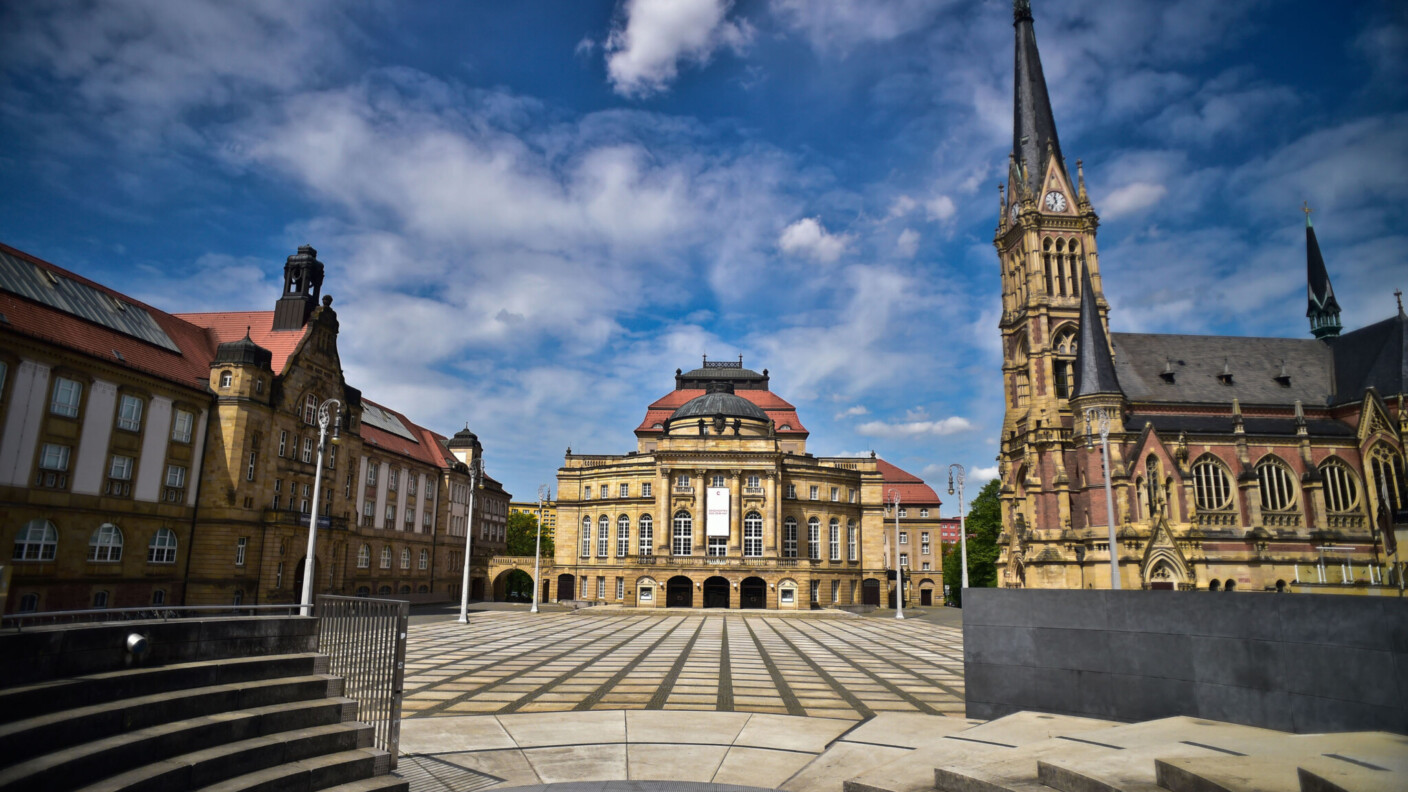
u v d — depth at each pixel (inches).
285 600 2490.2
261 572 2401.6
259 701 493.4
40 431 1807.3
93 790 355.9
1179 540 2637.8
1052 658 653.3
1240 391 3174.2
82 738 384.5
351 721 527.5
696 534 3609.7
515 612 3019.2
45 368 1823.3
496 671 1096.8
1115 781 399.2
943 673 1125.1
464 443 4894.2
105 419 1978.3
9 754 348.2
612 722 711.1
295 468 2628.0
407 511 3725.4
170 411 2188.7
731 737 647.8
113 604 1985.7
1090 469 2714.1
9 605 1720.0
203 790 399.2
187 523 2240.4
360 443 3152.1
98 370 1958.7
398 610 519.5
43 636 407.2
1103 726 587.5
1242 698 545.3
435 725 686.5
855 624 2458.2
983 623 692.7
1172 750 442.3
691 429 4055.1
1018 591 679.7
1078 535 2716.5
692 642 1648.6
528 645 1529.3
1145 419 2962.6
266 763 443.8
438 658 1263.5
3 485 1716.3
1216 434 2834.6
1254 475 2741.1
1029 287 3149.6
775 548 3617.1
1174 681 583.8
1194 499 2701.8
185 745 420.2
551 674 1069.1
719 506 3624.5
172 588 2180.1
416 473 3838.6
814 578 3624.5
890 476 5167.3
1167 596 594.9
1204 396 3134.8
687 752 591.2
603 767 544.1
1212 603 569.0
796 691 932.0
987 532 4539.9
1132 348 3272.6
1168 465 2694.4
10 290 1834.4
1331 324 3440.0
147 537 2097.7
